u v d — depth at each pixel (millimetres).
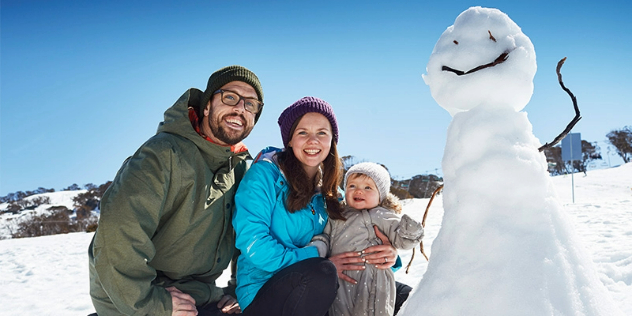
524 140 1353
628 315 2213
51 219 39406
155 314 1896
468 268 1255
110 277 1832
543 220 1259
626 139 54375
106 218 1850
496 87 1362
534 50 1431
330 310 2217
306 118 2254
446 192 1406
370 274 2236
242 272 2197
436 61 1478
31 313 4195
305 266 1971
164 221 2113
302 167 2283
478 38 1423
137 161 2010
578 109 1290
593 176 33625
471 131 1359
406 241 2236
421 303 1304
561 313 1120
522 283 1174
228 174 2273
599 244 4402
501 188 1298
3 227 38375
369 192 2453
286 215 2205
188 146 2129
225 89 2213
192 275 2242
